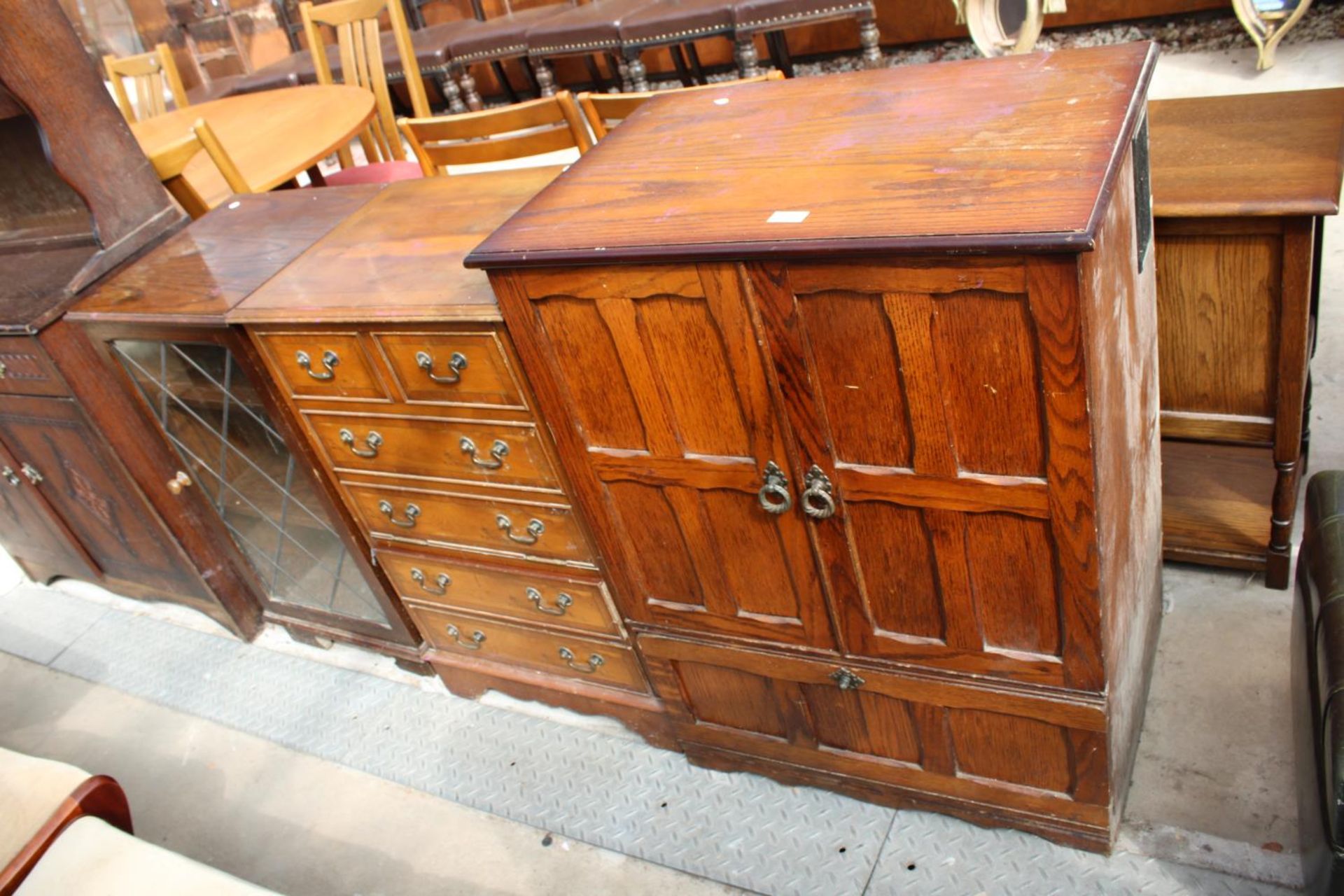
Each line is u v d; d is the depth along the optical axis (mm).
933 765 1714
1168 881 1608
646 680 2010
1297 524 2070
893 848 1787
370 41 3967
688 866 1863
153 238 2285
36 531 2898
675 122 1713
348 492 2068
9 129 2225
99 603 3043
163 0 6082
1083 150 1191
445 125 2449
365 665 2549
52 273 2225
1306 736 1425
